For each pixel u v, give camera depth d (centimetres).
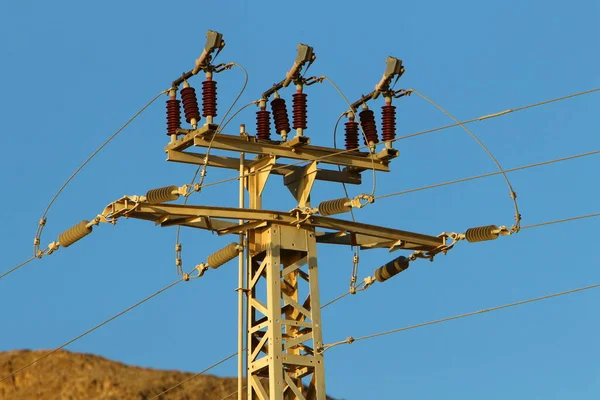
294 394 3334
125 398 11688
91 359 12488
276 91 3609
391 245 3581
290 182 3622
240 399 3316
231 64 3459
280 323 3309
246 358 3381
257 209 3375
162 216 3322
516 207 3428
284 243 3391
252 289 3406
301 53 3538
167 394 11738
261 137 3584
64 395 11862
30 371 12344
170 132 3544
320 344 3356
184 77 3538
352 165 3625
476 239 3509
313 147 3588
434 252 3628
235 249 3503
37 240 3638
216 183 3394
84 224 3466
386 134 3659
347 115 3734
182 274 3659
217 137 3456
